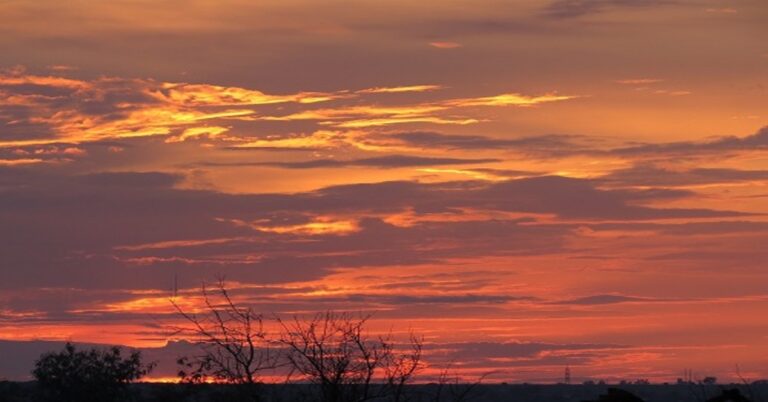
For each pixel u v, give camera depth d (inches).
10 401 5846.5
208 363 2311.8
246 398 2311.8
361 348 2278.5
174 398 3516.2
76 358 5826.8
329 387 2251.5
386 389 2253.9
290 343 2293.3
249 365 2294.5
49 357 5856.3
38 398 5816.9
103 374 5792.3
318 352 2277.3
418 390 2255.2
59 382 5772.6
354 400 2247.8
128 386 5856.3
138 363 5880.9
